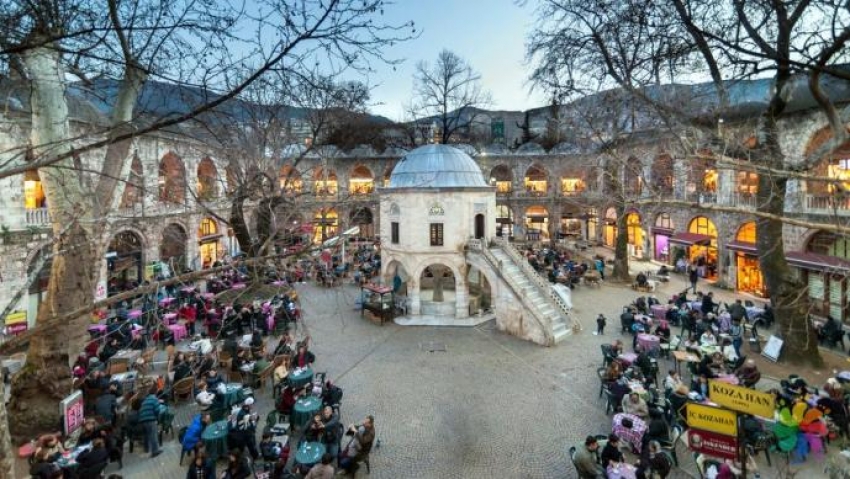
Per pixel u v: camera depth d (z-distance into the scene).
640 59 12.18
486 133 67.81
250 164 18.56
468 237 25.62
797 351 16.23
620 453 10.48
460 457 12.07
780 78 12.84
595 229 52.16
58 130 10.25
